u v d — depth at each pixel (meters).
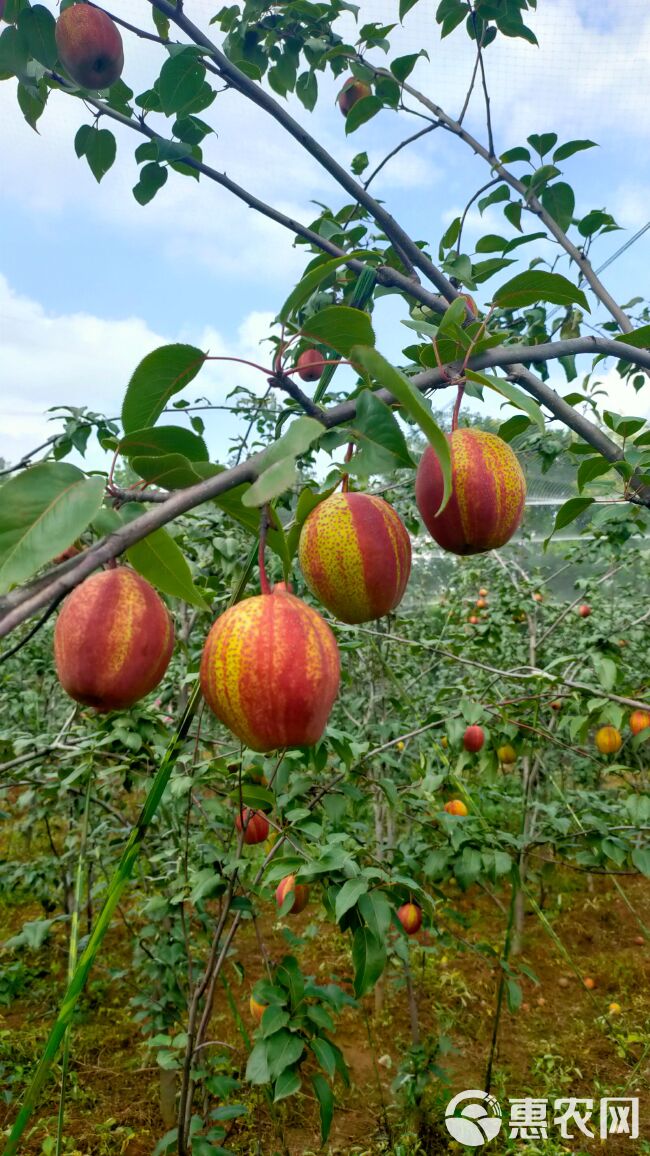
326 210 2.84
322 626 0.96
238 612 0.94
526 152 2.40
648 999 4.49
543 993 4.56
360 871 2.05
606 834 2.94
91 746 2.72
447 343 1.23
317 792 2.69
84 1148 3.32
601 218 2.28
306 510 1.18
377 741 4.17
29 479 0.77
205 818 2.91
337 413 1.00
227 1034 3.98
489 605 5.73
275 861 2.04
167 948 2.99
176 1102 3.42
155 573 1.08
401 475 4.30
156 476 0.93
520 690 4.69
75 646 0.98
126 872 0.84
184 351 0.99
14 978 4.01
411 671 5.07
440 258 2.41
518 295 1.25
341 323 1.00
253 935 5.02
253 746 0.93
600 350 1.31
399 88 2.60
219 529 3.51
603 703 2.77
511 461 1.23
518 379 1.63
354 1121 3.44
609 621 5.95
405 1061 3.44
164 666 1.04
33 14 2.14
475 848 2.66
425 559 7.43
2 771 2.81
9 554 0.73
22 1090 3.67
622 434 1.67
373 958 1.86
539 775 5.52
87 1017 4.11
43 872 3.82
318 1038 2.07
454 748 3.05
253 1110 3.44
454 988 4.54
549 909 5.52
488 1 2.46
